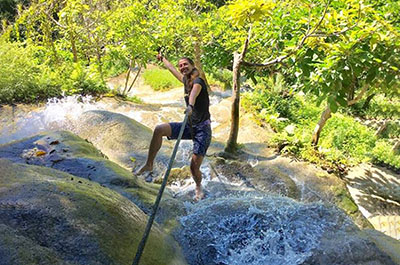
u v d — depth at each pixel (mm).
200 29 10016
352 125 9773
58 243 2078
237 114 6195
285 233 3047
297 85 6863
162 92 12828
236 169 5621
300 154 6965
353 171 7031
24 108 7582
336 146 8109
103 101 8859
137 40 9500
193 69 4211
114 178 3828
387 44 5090
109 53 9969
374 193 6414
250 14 4637
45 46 10453
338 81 5500
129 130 6289
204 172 5387
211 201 3748
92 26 10281
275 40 6691
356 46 5371
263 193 4738
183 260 2791
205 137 4273
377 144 8727
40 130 6770
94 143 6062
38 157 4137
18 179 2529
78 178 3031
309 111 10430
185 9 10359
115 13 9859
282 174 5867
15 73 8242
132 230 2502
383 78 5699
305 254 2830
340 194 5902
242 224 3207
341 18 5059
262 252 2949
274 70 11508
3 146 4398
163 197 3758
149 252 2426
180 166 5555
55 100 8148
